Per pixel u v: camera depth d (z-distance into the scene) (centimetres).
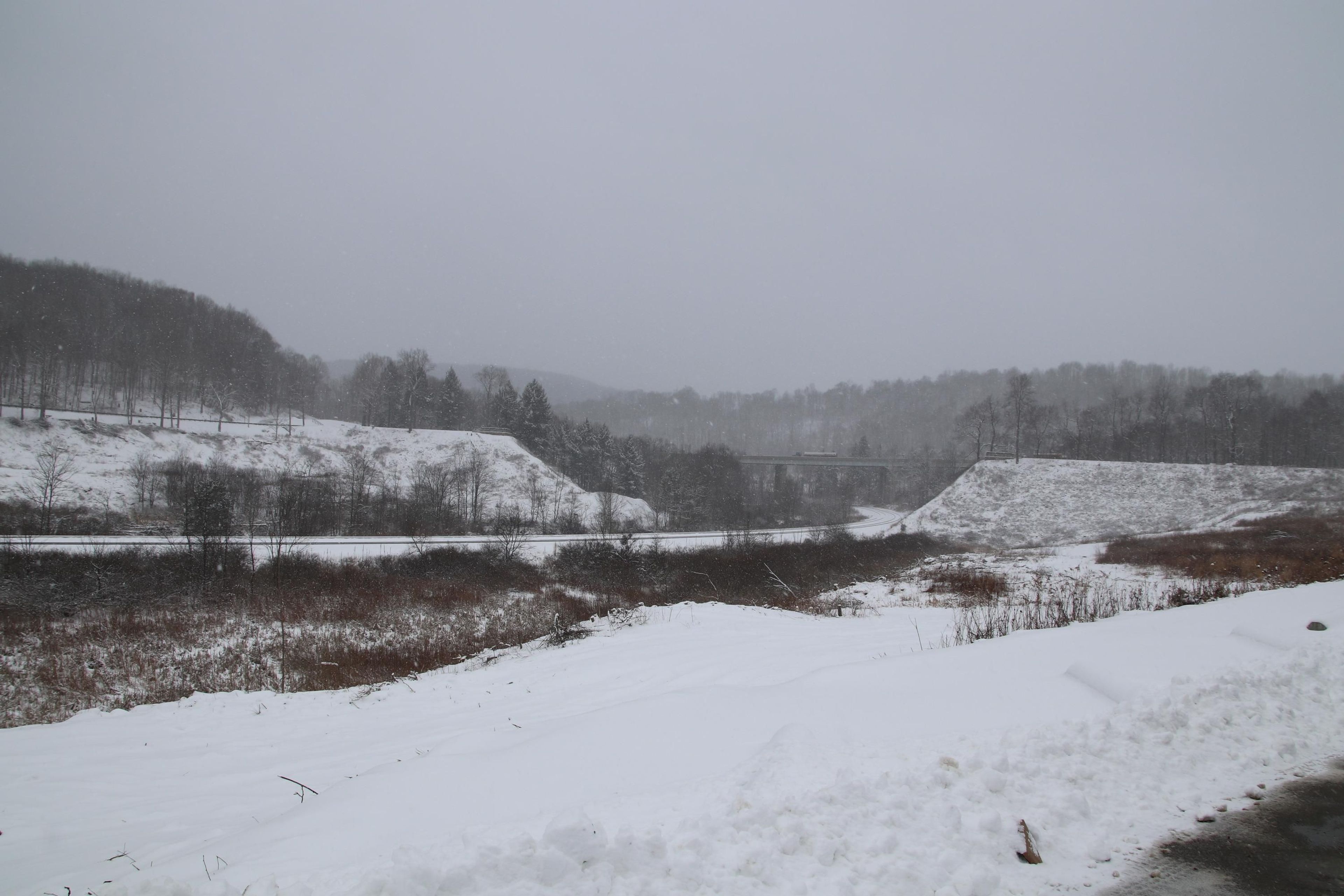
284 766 902
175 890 387
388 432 6438
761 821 429
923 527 5488
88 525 3253
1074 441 8606
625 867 381
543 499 5234
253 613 2034
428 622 2025
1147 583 2241
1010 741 552
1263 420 7681
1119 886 394
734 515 6131
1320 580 1706
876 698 722
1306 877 404
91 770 918
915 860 398
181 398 6322
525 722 962
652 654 1276
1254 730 579
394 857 390
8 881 583
